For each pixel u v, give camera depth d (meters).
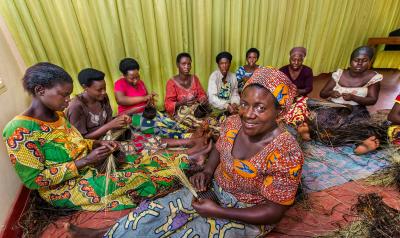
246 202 1.08
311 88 2.71
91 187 1.43
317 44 3.64
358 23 3.82
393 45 3.98
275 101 0.81
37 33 2.31
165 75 3.01
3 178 1.48
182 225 1.01
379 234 1.21
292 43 3.47
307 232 1.32
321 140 2.12
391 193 1.56
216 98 2.66
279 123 0.95
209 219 1.02
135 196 1.52
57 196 1.41
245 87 0.85
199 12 2.70
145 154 1.70
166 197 1.10
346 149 2.03
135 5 2.46
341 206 1.48
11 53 2.16
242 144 1.00
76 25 2.40
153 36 2.68
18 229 1.43
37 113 1.27
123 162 1.63
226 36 3.01
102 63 2.67
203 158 1.78
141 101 2.30
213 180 1.23
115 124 1.84
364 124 2.16
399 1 3.92
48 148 1.31
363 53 2.19
